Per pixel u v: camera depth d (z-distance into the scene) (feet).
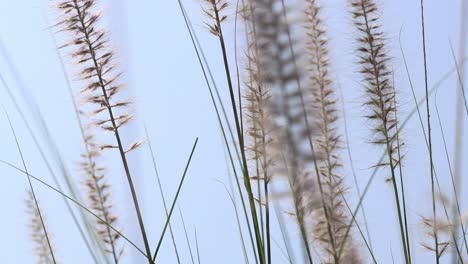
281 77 1.83
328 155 2.06
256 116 2.05
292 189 1.93
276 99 1.84
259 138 2.07
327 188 2.00
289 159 1.88
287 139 1.86
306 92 1.85
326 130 2.08
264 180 2.12
